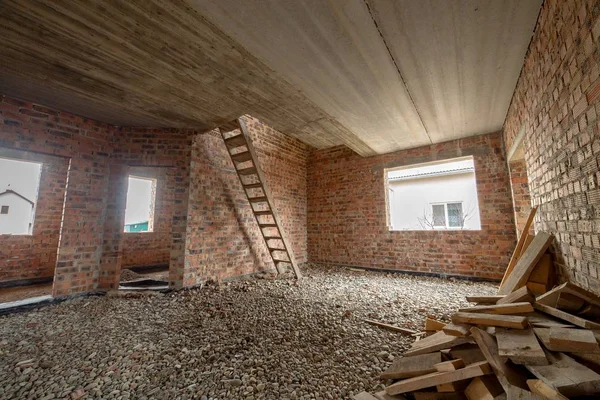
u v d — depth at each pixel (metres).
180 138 4.00
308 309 2.88
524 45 2.22
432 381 1.21
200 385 1.51
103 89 2.85
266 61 2.41
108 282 3.55
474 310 1.54
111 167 3.76
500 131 4.15
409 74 2.62
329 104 3.25
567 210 1.87
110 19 1.91
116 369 1.69
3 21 1.91
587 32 1.31
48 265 4.54
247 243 4.73
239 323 2.48
